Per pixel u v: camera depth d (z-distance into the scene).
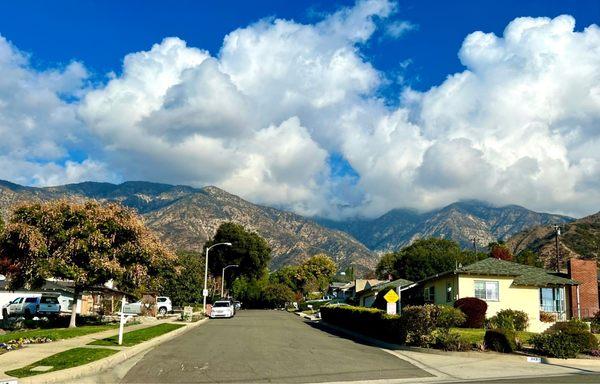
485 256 83.31
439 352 23.97
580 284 40.19
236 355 21.47
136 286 33.22
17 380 14.12
